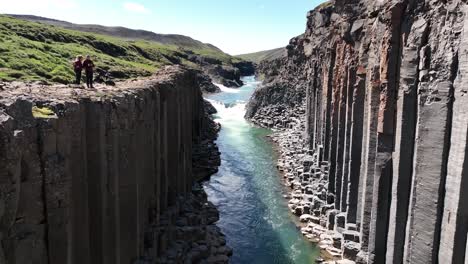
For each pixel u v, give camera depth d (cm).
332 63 4038
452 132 1778
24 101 1348
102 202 1775
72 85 2559
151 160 2627
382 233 2347
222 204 4169
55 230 1435
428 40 1973
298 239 3347
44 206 1403
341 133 3325
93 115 1755
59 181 1441
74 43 5912
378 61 2425
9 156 1198
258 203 4206
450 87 1802
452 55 1794
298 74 8769
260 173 5312
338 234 3095
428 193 1891
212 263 2808
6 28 4831
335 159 3556
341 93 3319
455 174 1733
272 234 3453
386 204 2325
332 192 3597
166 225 2728
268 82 10856
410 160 2089
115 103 1961
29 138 1334
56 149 1451
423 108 1928
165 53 12025
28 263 1322
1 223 1191
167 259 2514
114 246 1895
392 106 2258
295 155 5700
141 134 2350
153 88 2794
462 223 1714
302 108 8181
